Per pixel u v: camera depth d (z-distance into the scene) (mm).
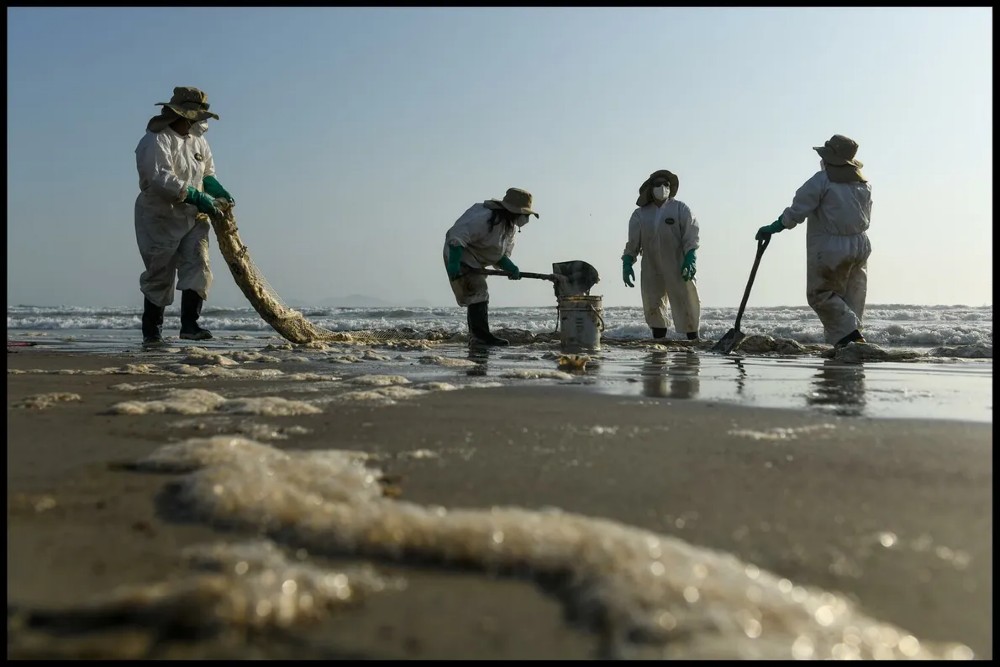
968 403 4133
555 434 3066
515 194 10180
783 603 1317
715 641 1175
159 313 9859
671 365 7109
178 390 4320
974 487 2230
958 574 1562
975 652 1227
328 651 1205
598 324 9273
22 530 1756
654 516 1946
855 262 8922
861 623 1289
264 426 3203
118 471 2322
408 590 1425
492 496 2121
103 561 1558
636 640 1205
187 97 9344
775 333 13758
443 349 9891
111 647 1189
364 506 1830
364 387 4789
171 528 1764
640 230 11023
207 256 9922
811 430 3180
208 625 1243
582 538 1534
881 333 12875
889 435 3061
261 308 10320
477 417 3510
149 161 8977
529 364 7078
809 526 1863
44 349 9273
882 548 1711
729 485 2250
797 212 8852
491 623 1298
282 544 1653
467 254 10211
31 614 1312
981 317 22828
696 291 10992
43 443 2797
